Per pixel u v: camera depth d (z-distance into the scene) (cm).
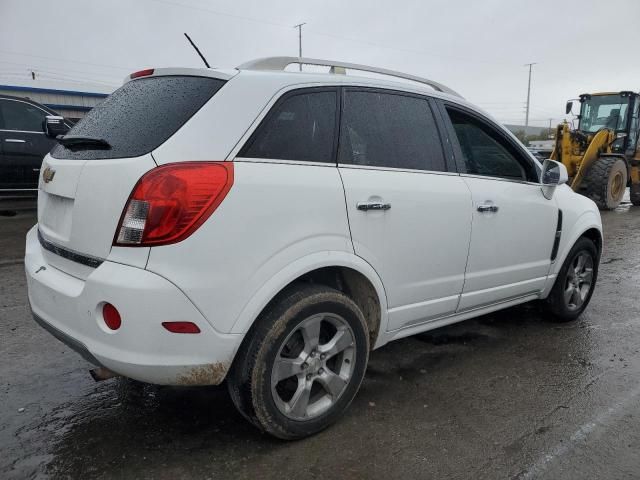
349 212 271
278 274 244
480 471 248
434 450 264
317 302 258
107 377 264
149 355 222
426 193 309
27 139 865
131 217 221
